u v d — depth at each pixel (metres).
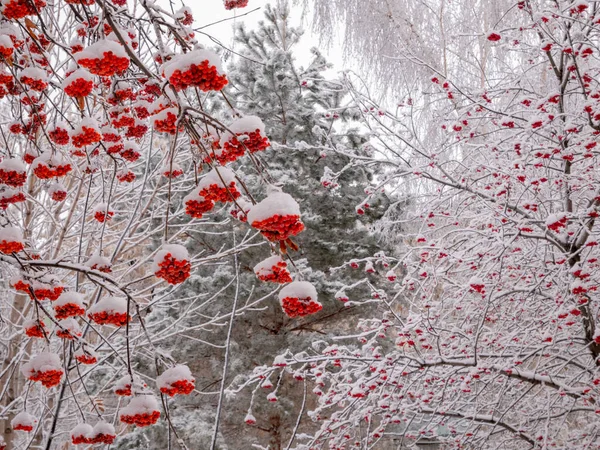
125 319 2.73
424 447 8.27
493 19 7.83
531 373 5.96
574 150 5.55
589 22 5.38
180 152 6.76
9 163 2.86
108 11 2.20
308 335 8.74
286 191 8.81
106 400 8.65
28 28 2.62
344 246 8.98
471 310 6.70
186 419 8.06
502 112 6.07
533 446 6.16
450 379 6.54
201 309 8.46
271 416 8.40
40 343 7.50
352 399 6.55
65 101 5.27
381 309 8.97
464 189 6.27
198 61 1.90
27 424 3.44
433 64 8.59
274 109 9.08
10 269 5.71
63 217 6.99
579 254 5.75
